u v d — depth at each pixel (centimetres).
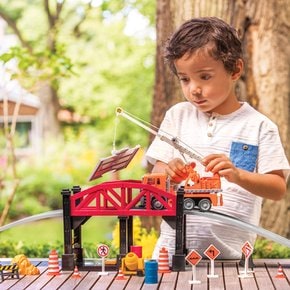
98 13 2164
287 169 423
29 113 2191
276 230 714
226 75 410
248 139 429
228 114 435
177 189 395
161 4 712
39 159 2059
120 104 2166
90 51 2164
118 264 387
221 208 429
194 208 398
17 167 1947
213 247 378
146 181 396
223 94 412
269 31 711
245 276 376
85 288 356
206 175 431
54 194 1906
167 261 385
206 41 400
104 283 365
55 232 1675
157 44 720
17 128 2192
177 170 400
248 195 432
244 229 397
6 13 2222
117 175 1881
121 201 385
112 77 2173
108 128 2169
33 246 629
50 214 398
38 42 2202
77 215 387
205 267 399
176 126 446
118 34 2161
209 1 691
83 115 2203
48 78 915
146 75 2166
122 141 2155
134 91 2169
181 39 403
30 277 380
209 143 432
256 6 709
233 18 698
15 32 2222
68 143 2152
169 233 441
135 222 668
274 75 712
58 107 2212
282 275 375
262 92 713
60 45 910
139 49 2161
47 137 2203
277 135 429
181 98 706
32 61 882
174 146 399
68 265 390
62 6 2177
